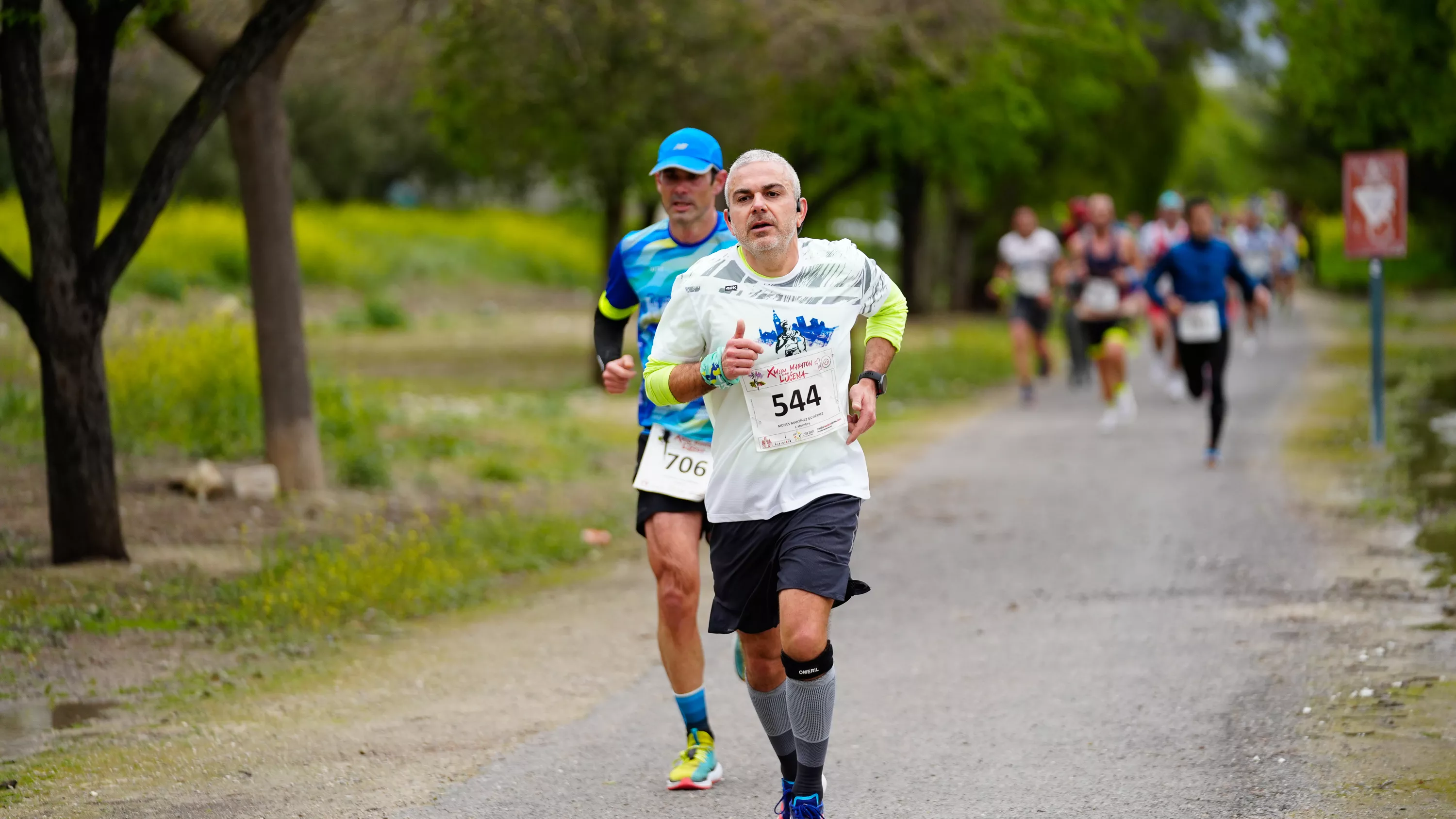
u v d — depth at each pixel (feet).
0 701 49.44
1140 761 39.70
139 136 250.98
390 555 68.54
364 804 38.14
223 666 54.24
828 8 118.93
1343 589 59.67
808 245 35.09
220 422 99.09
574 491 96.27
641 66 122.11
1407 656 49.21
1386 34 120.98
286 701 49.08
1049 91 201.77
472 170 144.05
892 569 68.44
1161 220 150.41
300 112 353.72
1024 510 82.43
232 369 104.47
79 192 66.23
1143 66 208.03
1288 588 60.34
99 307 66.90
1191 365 96.43
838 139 193.67
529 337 239.09
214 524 78.33
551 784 39.75
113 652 55.83
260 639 57.88
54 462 67.36
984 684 48.49
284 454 87.25
